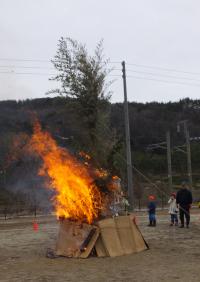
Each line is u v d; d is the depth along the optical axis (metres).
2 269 12.05
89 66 15.79
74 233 14.05
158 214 33.94
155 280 10.30
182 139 110.31
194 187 79.75
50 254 14.05
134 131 110.62
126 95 34.22
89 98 15.59
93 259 13.30
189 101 130.50
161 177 88.94
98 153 15.45
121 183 16.23
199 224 23.38
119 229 14.29
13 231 22.02
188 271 11.23
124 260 12.98
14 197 46.84
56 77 15.88
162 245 15.74
